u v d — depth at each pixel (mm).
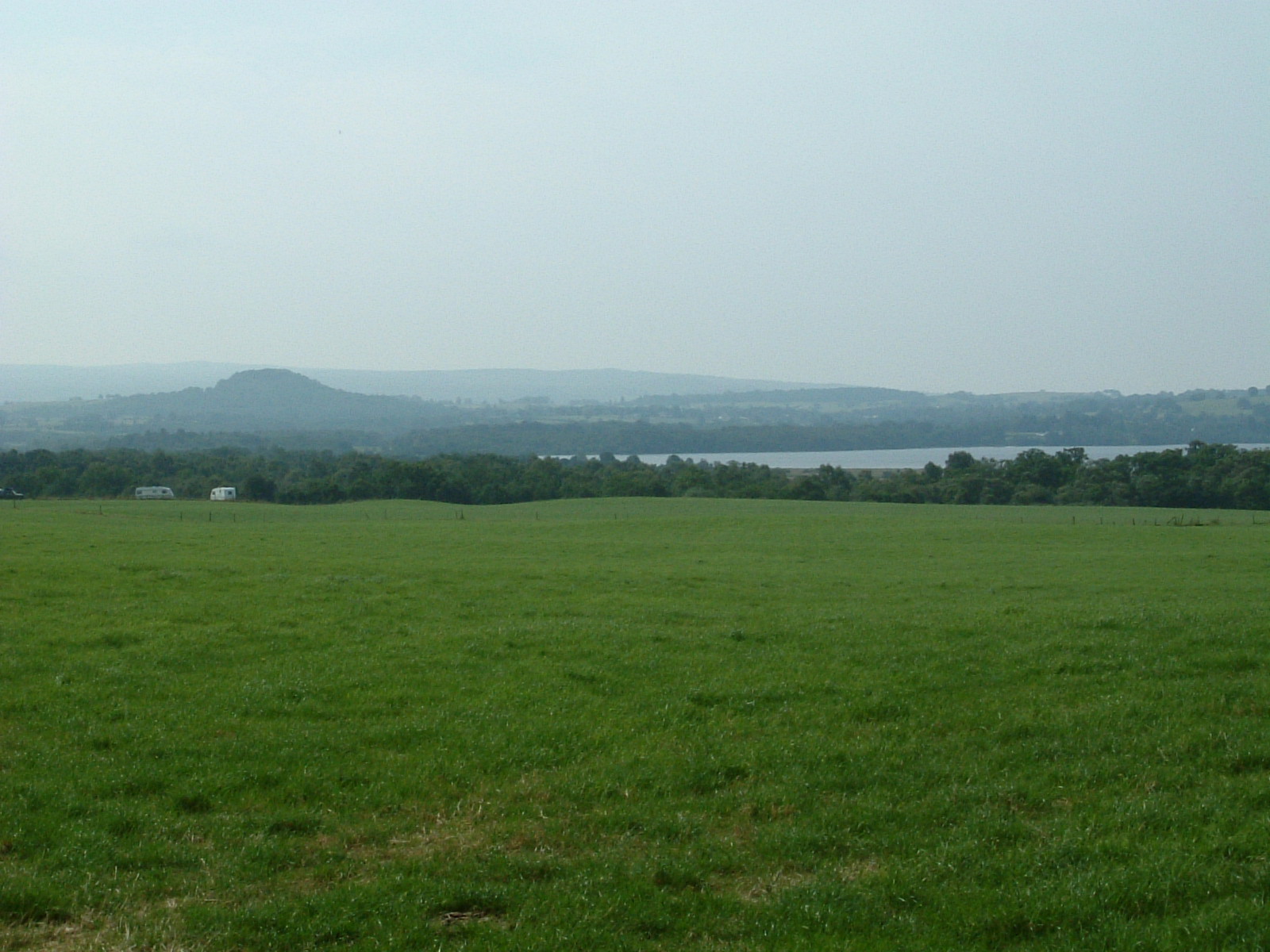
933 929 9445
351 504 113250
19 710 15617
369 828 11547
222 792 12508
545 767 13664
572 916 9531
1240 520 85562
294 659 19562
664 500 121812
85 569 32031
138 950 8883
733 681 18000
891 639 21984
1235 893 9961
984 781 13109
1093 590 35969
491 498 148125
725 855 10953
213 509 100375
